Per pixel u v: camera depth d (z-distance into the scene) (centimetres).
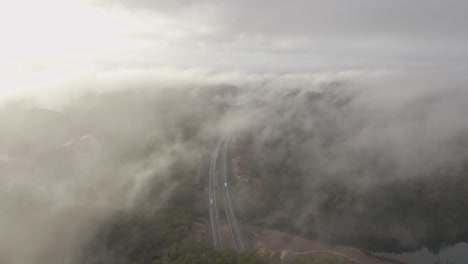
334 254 11888
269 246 11962
